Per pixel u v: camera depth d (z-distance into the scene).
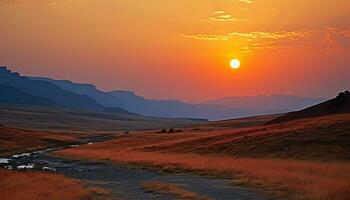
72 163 64.00
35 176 38.75
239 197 25.06
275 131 67.12
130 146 94.94
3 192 27.20
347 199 20.55
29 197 24.53
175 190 28.53
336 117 75.75
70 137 149.38
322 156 51.25
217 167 41.78
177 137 113.38
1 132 118.19
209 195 26.41
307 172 35.72
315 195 22.59
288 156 53.66
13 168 55.25
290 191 25.41
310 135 59.41
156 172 43.88
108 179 40.12
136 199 25.69
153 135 129.00
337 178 31.41
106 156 70.25
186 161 51.09
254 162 47.56
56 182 34.12
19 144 106.75
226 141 69.50
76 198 25.50
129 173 45.03
